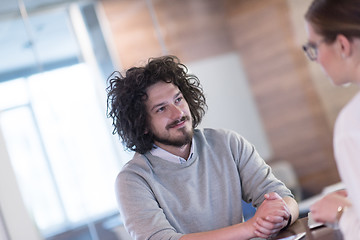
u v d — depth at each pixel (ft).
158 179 6.06
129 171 6.02
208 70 14.21
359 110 3.24
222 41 14.48
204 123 14.03
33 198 11.09
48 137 11.47
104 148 11.84
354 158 3.18
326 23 3.42
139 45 13.20
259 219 5.22
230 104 14.38
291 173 14.78
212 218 6.04
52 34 11.95
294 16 14.97
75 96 11.90
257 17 14.84
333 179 15.02
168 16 13.76
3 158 10.82
